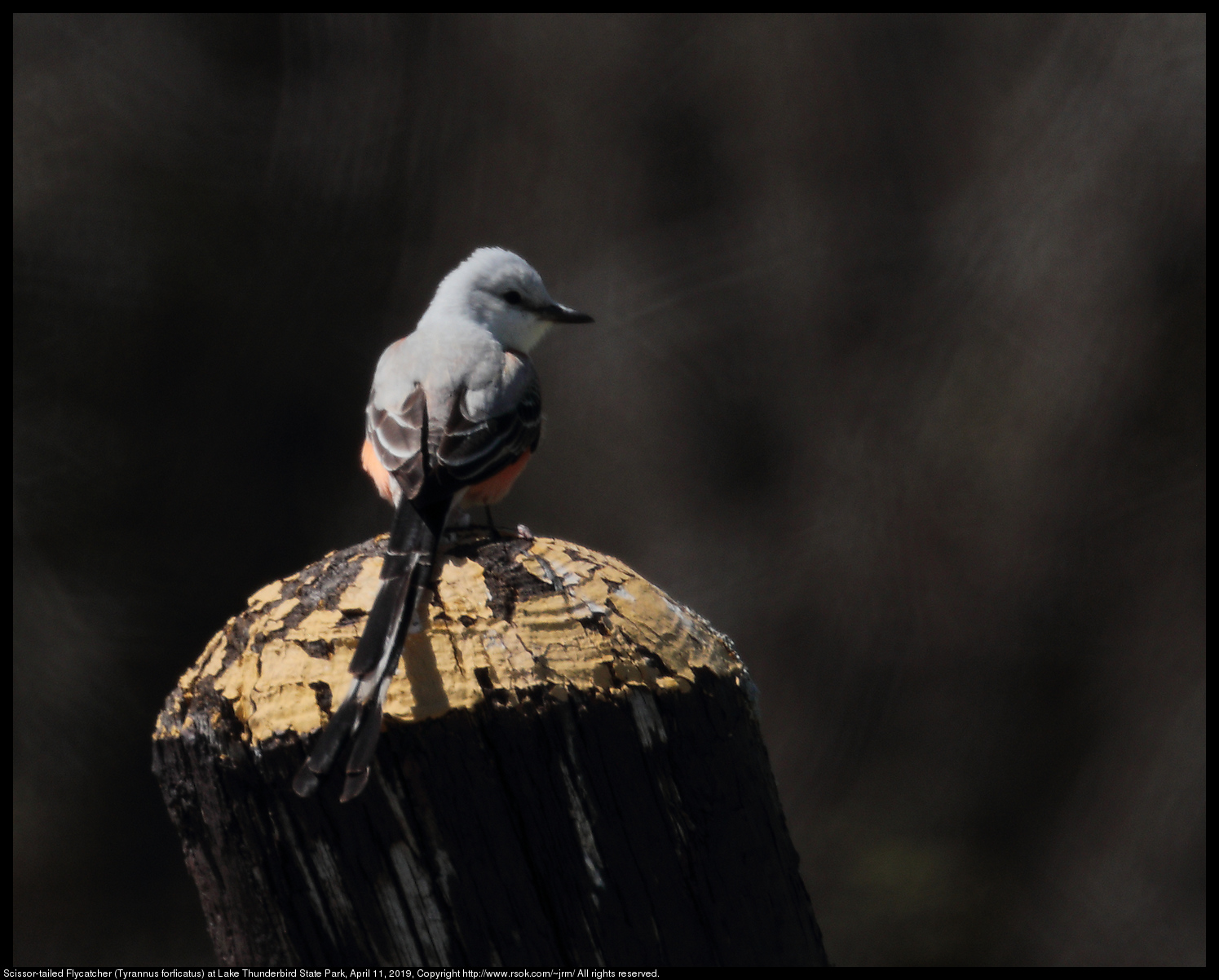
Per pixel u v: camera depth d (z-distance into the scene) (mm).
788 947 3520
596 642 3402
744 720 3654
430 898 3250
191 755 3457
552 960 3262
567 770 3273
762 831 3547
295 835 3295
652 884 3307
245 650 3533
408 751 3227
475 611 3426
